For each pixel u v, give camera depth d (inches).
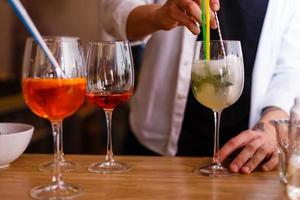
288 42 62.0
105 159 45.4
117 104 42.3
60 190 35.4
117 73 41.1
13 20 133.6
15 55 135.3
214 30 61.1
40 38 33.4
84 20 153.6
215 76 39.7
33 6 145.8
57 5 149.4
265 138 43.6
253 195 34.9
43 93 33.8
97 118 139.0
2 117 103.8
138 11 57.9
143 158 46.0
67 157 46.4
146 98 66.9
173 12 50.7
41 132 117.4
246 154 41.5
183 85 62.5
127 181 38.2
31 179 39.0
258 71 61.6
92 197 34.3
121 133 142.6
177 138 64.5
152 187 36.7
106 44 41.1
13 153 42.0
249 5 61.1
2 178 39.3
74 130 127.0
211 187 36.8
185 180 38.6
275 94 55.4
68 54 34.4
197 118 63.3
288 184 34.3
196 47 41.2
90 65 41.4
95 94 41.4
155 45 65.2
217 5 45.3
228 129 63.5
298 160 34.1
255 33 61.4
